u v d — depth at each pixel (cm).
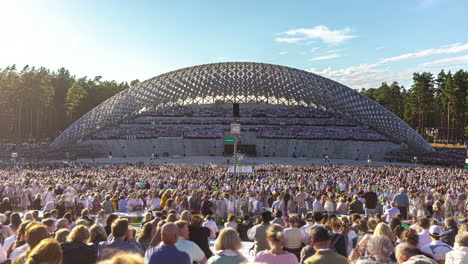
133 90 9862
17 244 748
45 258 425
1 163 5169
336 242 789
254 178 3694
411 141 8350
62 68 13575
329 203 1675
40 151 6788
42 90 9044
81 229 648
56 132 11200
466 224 734
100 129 9025
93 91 12469
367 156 7806
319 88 9844
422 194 1945
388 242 562
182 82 9912
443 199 2036
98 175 3534
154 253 530
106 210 1652
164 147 8062
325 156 7238
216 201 1791
